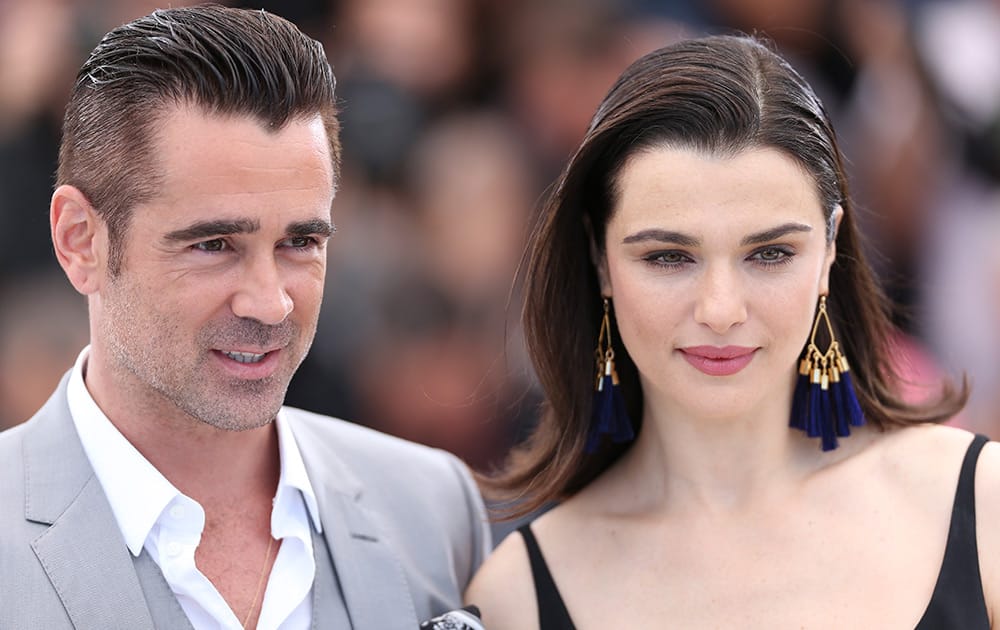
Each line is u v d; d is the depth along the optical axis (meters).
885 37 17.67
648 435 9.26
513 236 16.69
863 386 9.12
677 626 8.59
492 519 9.62
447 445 15.85
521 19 17.22
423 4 16.83
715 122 8.16
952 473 8.57
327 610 8.45
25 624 7.66
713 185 8.12
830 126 8.56
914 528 8.48
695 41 8.64
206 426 8.20
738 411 8.40
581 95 17.17
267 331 7.84
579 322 9.23
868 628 8.20
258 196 7.68
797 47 17.45
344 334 15.54
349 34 16.61
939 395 9.48
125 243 7.79
